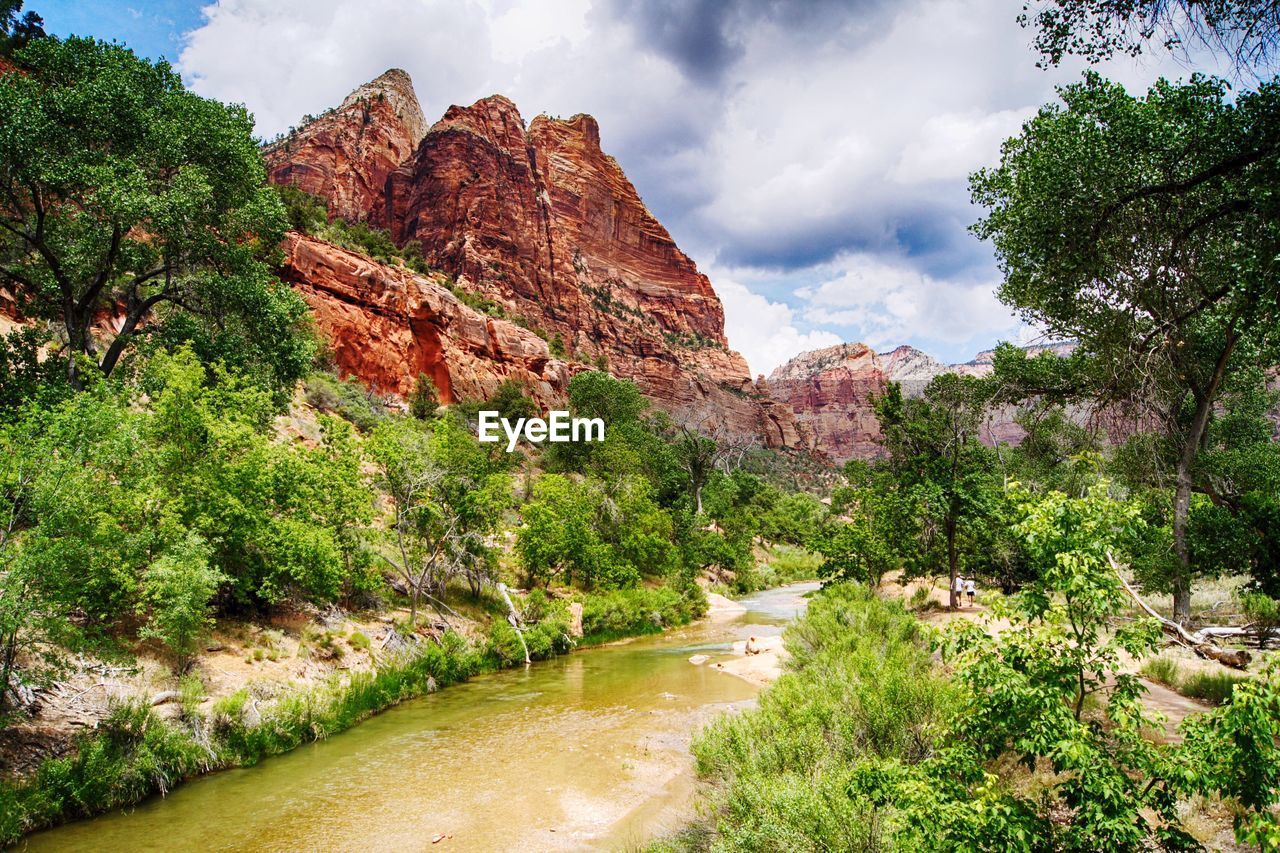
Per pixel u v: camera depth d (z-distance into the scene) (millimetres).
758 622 33250
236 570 16312
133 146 20438
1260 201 7980
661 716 15539
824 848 6367
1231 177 9031
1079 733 4375
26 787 9438
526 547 28609
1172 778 4207
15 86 18922
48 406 16422
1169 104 10141
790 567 62594
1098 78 11203
